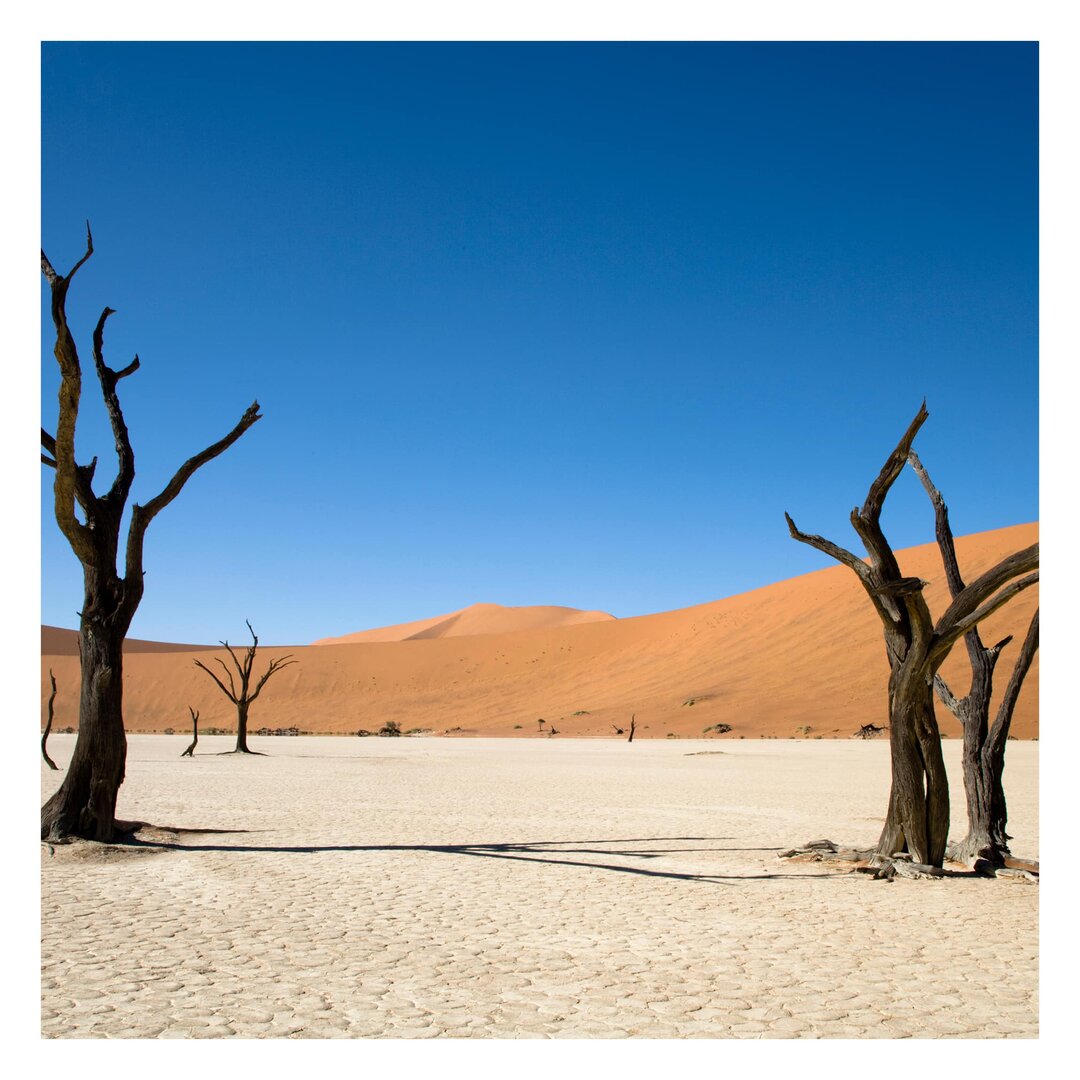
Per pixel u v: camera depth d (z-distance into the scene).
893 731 11.39
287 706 90.31
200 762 33.44
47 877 10.47
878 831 14.93
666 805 18.69
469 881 10.40
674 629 88.94
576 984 6.58
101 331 13.37
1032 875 10.62
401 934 7.98
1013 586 10.53
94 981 6.57
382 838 13.77
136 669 99.38
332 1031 5.62
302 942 7.68
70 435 11.29
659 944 7.71
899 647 11.23
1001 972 6.95
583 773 27.83
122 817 15.64
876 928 8.34
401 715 84.38
